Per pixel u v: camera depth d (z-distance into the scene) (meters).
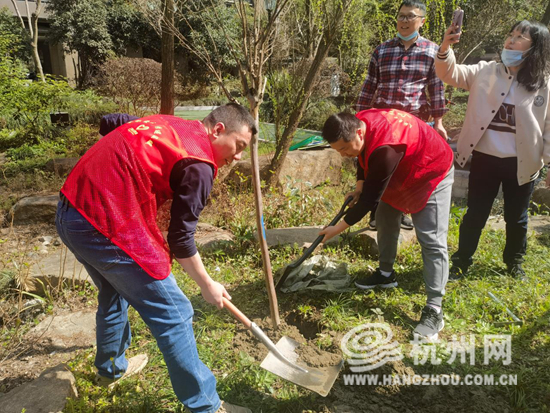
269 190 5.43
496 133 3.24
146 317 2.01
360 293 3.38
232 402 2.40
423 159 2.75
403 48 4.10
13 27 19.78
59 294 3.46
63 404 2.20
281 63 5.79
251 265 3.92
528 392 2.43
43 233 4.72
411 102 4.13
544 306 3.06
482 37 8.71
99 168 1.90
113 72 10.86
